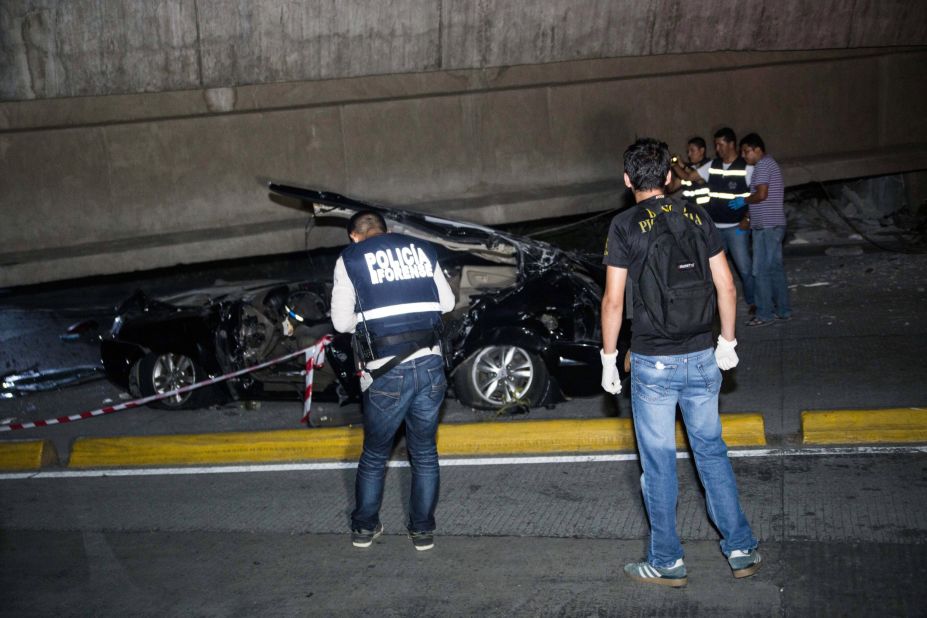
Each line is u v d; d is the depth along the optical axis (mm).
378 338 4578
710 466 4113
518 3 12031
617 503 5230
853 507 4836
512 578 4441
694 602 4047
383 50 12016
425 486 4754
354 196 12328
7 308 12898
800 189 14555
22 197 11531
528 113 12648
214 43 11438
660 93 13039
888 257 11625
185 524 5488
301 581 4613
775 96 13453
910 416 5770
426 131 12406
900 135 13883
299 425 7273
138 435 7312
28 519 5773
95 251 11688
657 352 3951
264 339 7641
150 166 11789
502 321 6859
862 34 13312
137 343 7926
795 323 8883
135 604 4508
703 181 9125
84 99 11562
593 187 12945
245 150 11969
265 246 12094
